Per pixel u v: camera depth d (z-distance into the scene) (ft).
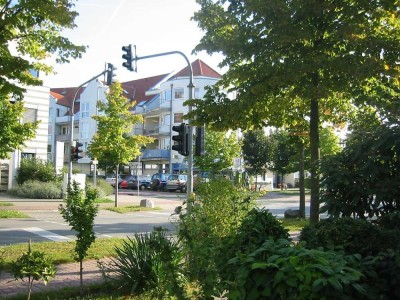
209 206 24.52
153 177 162.71
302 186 60.03
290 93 32.30
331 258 10.64
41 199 94.38
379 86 30.17
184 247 15.56
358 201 18.89
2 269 27.14
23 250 34.14
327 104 40.45
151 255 21.12
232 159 103.30
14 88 30.99
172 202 104.42
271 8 29.25
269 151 167.02
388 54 29.35
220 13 35.76
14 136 60.34
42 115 115.03
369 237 14.44
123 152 84.89
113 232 51.31
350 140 20.74
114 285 21.95
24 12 30.66
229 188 26.23
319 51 30.04
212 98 35.99
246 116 36.50
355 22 29.53
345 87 30.22
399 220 16.28
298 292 9.81
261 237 16.47
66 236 46.34
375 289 11.11
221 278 12.18
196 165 102.78
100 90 230.48
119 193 139.44
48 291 21.79
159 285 17.15
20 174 107.86
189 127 43.50
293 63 29.71
